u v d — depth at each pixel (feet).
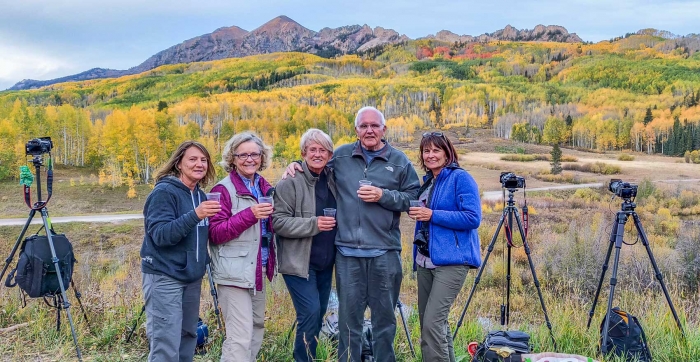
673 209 116.26
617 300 19.25
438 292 9.91
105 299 15.21
